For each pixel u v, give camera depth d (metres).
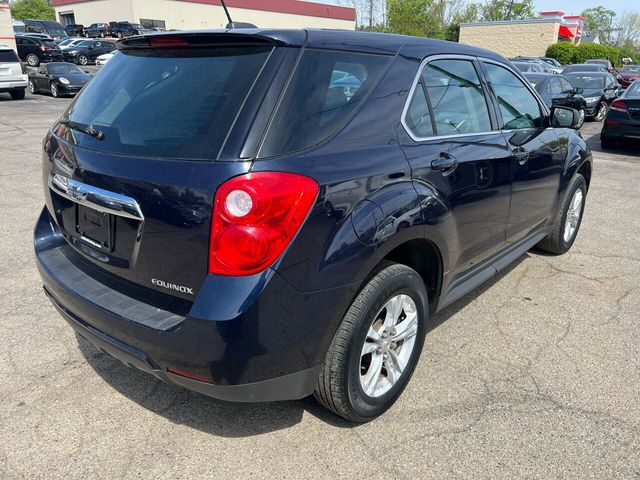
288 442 2.59
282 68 2.26
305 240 2.15
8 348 3.31
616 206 6.89
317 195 2.17
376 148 2.50
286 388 2.30
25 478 2.35
